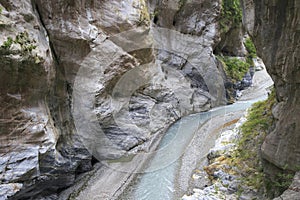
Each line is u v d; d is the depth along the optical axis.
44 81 7.78
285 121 6.27
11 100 6.95
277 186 6.54
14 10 6.99
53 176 8.59
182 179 10.26
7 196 6.69
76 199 9.25
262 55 7.21
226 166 9.82
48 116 8.21
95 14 10.49
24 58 6.83
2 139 6.80
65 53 9.23
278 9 6.25
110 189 9.84
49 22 8.53
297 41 5.68
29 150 7.31
